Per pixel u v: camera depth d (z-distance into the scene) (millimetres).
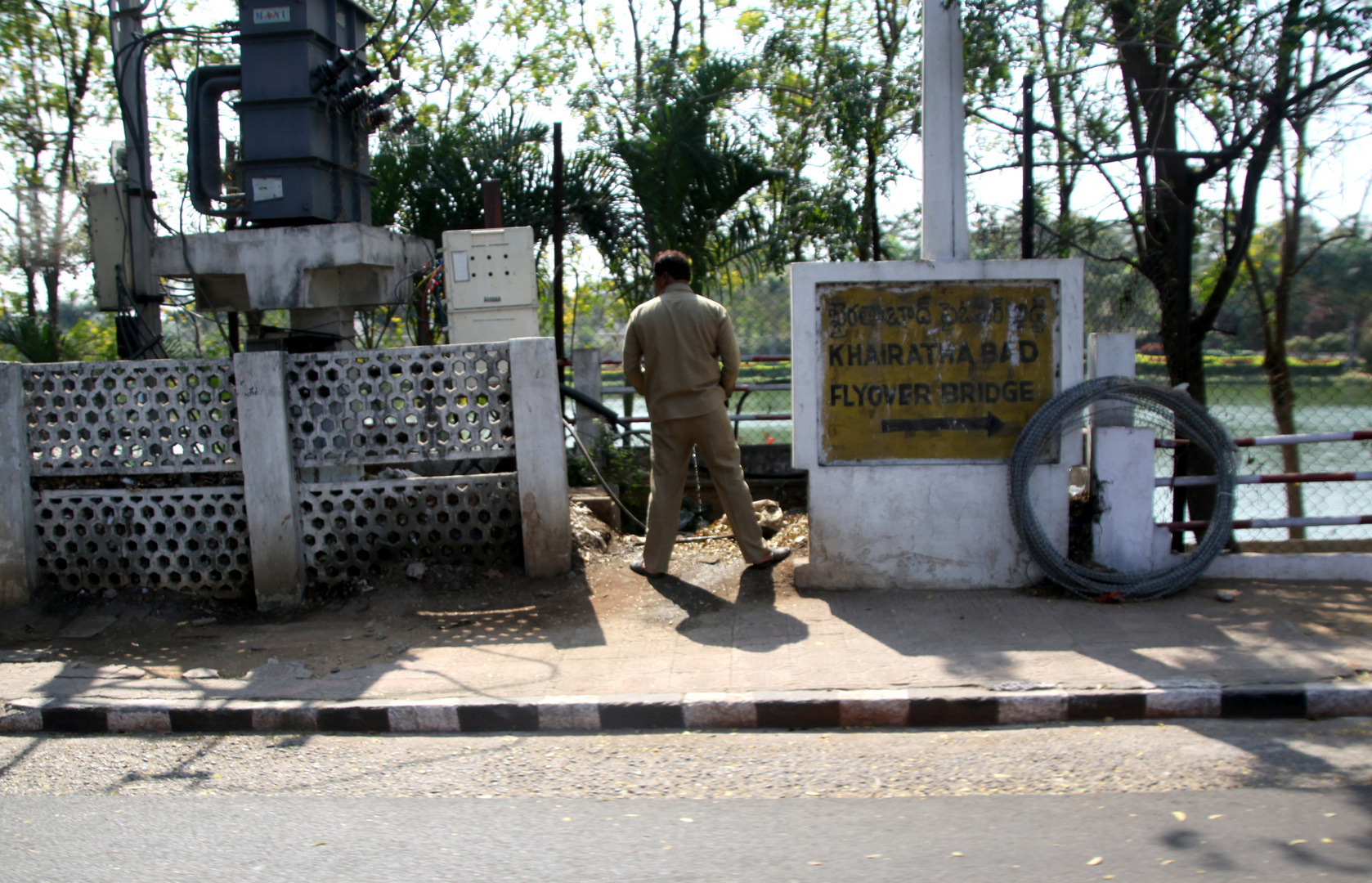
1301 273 7520
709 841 3605
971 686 4824
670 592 6449
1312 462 7820
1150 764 4160
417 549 6758
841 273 6203
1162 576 6047
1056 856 3408
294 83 7375
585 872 3400
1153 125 7641
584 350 8898
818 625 5809
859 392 6297
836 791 4020
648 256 10016
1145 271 7551
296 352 7684
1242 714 4625
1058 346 6211
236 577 6660
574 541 7012
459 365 6543
